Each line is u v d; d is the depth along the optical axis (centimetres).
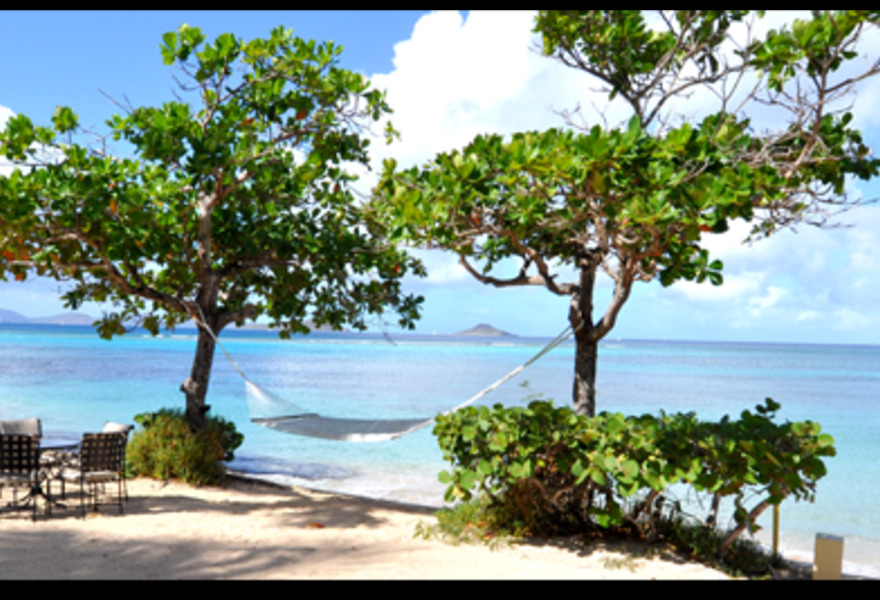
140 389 2884
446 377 4253
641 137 666
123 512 835
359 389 3284
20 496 902
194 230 1148
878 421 2414
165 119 943
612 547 753
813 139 691
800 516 1145
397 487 1261
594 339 887
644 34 869
